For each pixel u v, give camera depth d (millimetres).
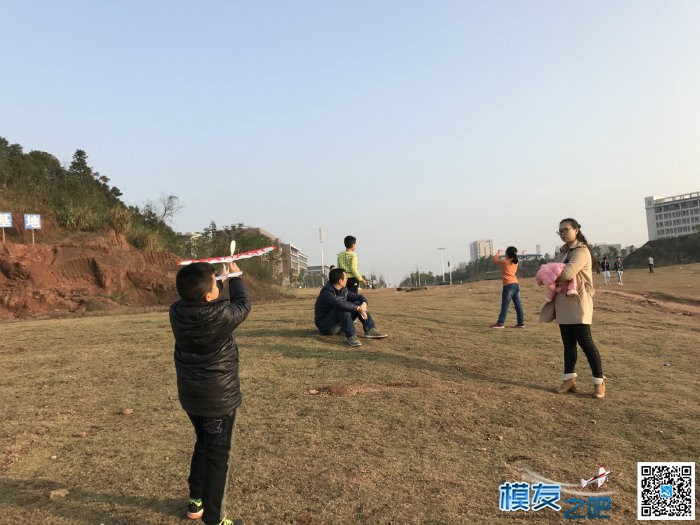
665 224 140000
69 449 3848
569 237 5605
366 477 3359
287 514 2902
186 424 4383
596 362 5309
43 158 36312
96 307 19000
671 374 6371
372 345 7578
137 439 4043
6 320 16500
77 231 24969
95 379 5801
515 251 9734
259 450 3805
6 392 5320
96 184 41938
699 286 21891
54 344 8211
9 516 2850
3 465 3543
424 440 4051
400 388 5410
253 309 14719
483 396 5199
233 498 3084
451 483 3312
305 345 7473
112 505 3014
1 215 20453
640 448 4023
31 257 20062
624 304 15188
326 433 4148
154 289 22656
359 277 8258
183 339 2799
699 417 4676
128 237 26703
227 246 37156
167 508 2996
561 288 5418
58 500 3055
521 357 7152
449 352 7293
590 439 4184
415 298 19062
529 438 4184
